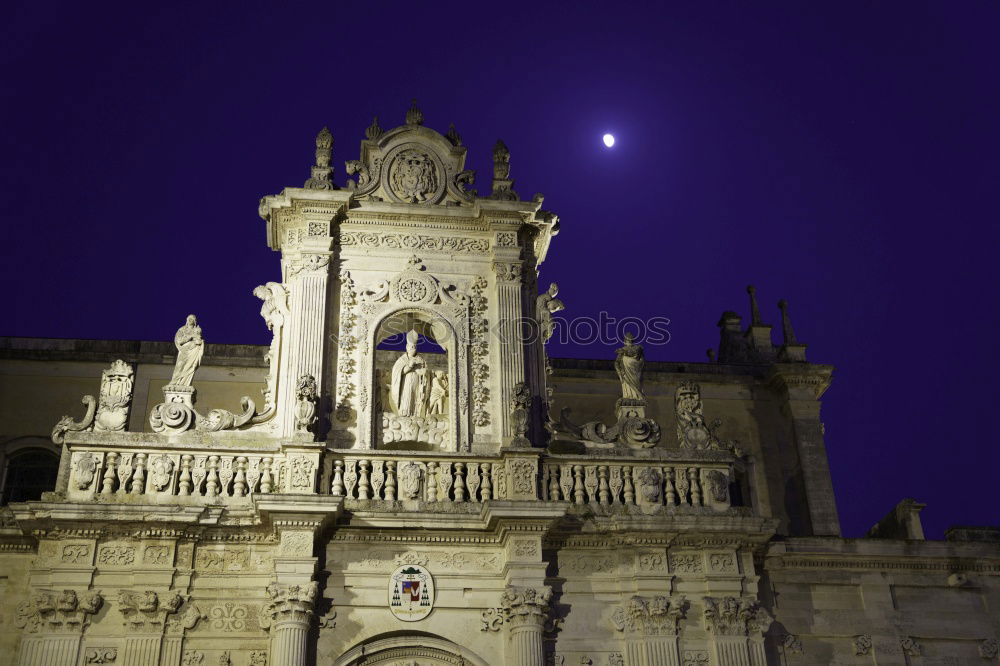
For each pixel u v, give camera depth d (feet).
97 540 81.76
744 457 114.52
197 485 84.12
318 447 84.43
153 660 79.20
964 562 93.30
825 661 88.69
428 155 100.89
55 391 108.47
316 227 95.30
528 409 89.35
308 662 80.02
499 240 97.71
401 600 82.58
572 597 84.99
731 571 86.69
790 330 121.29
